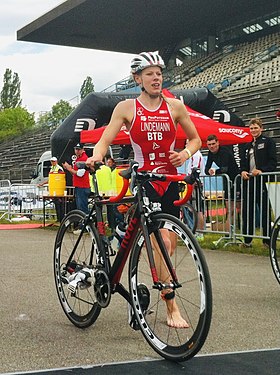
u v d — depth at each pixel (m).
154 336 3.19
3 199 16.11
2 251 8.12
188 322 3.04
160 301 3.25
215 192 8.73
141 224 3.24
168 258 3.19
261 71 28.69
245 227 8.22
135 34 38.88
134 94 13.27
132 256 3.33
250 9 33.53
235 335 3.65
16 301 4.68
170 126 3.59
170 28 37.56
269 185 7.72
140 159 3.61
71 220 3.94
